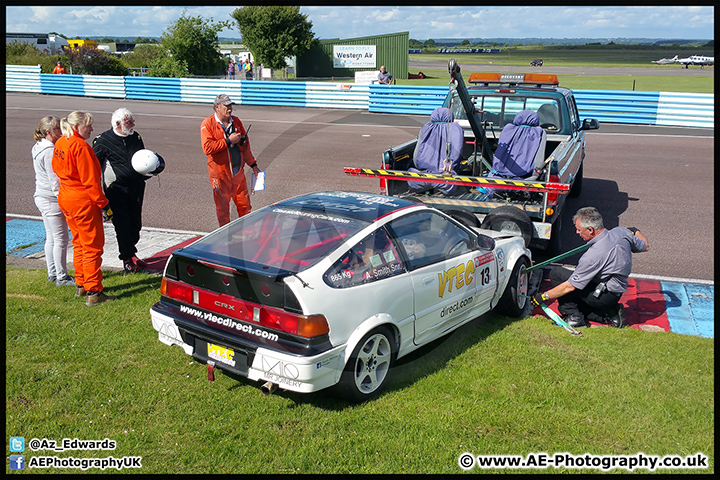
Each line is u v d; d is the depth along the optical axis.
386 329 3.86
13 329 4.71
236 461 3.21
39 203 5.56
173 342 3.92
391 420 3.60
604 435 3.47
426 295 4.14
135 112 21.02
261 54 41.53
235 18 41.19
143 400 3.78
